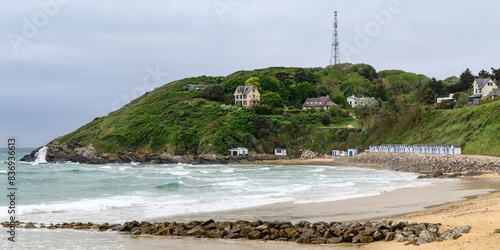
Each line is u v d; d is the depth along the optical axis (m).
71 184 57.47
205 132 146.12
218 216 32.56
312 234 23.55
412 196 42.81
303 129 154.00
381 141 131.12
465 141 96.50
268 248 21.98
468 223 22.75
